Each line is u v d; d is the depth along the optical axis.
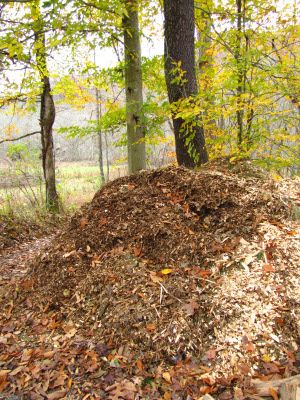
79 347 2.14
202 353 1.90
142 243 2.67
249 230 2.54
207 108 3.38
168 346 1.96
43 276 2.91
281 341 1.85
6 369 2.03
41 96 7.37
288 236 2.41
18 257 4.59
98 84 6.15
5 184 8.28
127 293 2.32
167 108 3.35
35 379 1.92
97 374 1.90
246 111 4.03
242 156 3.54
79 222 3.16
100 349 2.07
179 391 1.71
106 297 2.38
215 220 2.70
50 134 7.59
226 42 4.20
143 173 3.39
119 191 3.26
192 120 3.65
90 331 2.24
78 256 2.82
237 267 2.29
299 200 2.78
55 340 2.27
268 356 1.79
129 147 5.79
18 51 3.58
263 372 1.72
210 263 2.39
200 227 2.68
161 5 5.13
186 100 3.21
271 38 4.22
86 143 20.53
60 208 7.75
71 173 15.04
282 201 2.68
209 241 2.53
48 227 6.35
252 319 1.97
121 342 2.09
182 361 1.89
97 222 3.02
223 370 1.78
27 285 2.93
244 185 2.89
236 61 3.57
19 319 2.60
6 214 6.32
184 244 2.54
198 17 5.01
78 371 1.95
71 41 3.94
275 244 2.35
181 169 3.26
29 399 1.76
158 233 2.66
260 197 2.72
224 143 4.65
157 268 2.48
